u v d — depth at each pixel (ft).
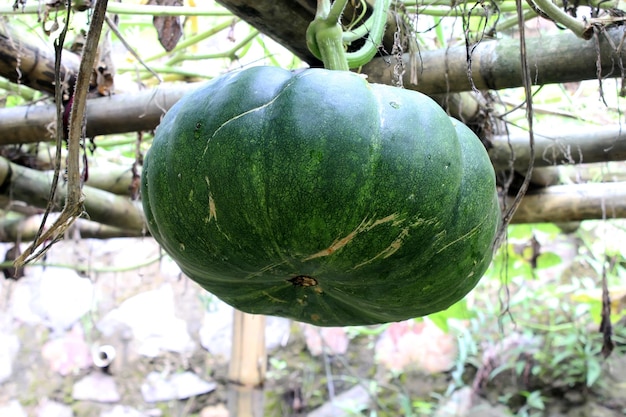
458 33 3.89
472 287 2.15
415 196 1.88
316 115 1.87
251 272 2.07
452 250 2.00
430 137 1.93
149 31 4.39
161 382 6.56
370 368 6.48
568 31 2.67
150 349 6.64
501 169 3.58
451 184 1.94
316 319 2.41
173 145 2.00
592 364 5.75
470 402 6.09
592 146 3.34
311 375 6.52
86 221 4.72
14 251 4.53
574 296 5.42
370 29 2.34
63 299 6.62
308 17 2.55
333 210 1.84
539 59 2.61
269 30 2.64
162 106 3.16
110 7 3.18
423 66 2.75
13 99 4.34
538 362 6.03
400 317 2.23
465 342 6.12
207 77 3.95
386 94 1.99
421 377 6.33
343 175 1.83
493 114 3.25
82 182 2.49
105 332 6.63
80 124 1.84
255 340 5.00
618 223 4.84
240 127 1.91
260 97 1.95
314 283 2.14
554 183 3.91
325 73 1.99
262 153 1.87
